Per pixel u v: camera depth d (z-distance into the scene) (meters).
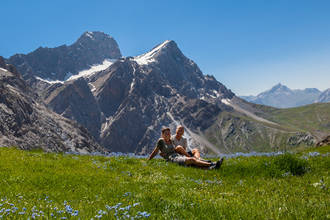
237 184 4.50
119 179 4.53
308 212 2.48
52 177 4.14
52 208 2.45
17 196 3.10
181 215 2.37
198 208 2.60
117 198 3.12
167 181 4.39
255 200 3.13
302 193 3.64
